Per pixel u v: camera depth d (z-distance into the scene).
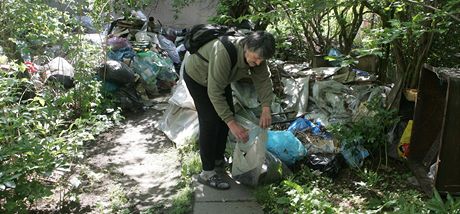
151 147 4.18
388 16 3.82
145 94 5.55
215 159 3.53
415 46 3.86
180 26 8.66
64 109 4.26
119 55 5.54
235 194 3.35
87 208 3.17
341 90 4.38
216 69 2.82
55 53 4.83
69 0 4.77
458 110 2.94
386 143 3.82
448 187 3.15
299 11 3.69
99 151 4.09
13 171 2.59
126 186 3.48
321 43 5.37
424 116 3.53
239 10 5.62
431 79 3.41
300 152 3.62
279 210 3.09
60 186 3.36
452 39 4.00
